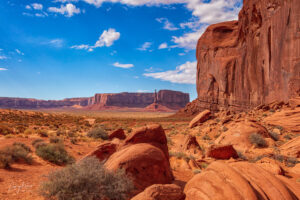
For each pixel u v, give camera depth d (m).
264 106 31.86
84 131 31.61
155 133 7.85
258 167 4.82
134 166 5.84
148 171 5.98
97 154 8.86
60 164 9.84
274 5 34.66
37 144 11.97
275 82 33.62
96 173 4.96
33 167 8.28
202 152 17.19
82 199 4.37
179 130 37.06
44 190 4.67
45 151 10.32
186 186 5.07
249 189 3.77
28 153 9.88
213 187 4.16
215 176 4.36
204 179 4.53
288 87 29.20
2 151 8.15
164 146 8.02
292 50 28.55
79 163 5.45
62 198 4.30
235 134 19.44
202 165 12.29
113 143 9.60
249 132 19.05
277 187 4.09
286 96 29.73
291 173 10.38
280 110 27.23
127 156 6.00
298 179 8.45
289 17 29.45
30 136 18.17
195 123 35.59
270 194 3.98
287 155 14.16
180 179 8.36
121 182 5.02
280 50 31.86
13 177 6.34
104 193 4.70
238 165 5.06
